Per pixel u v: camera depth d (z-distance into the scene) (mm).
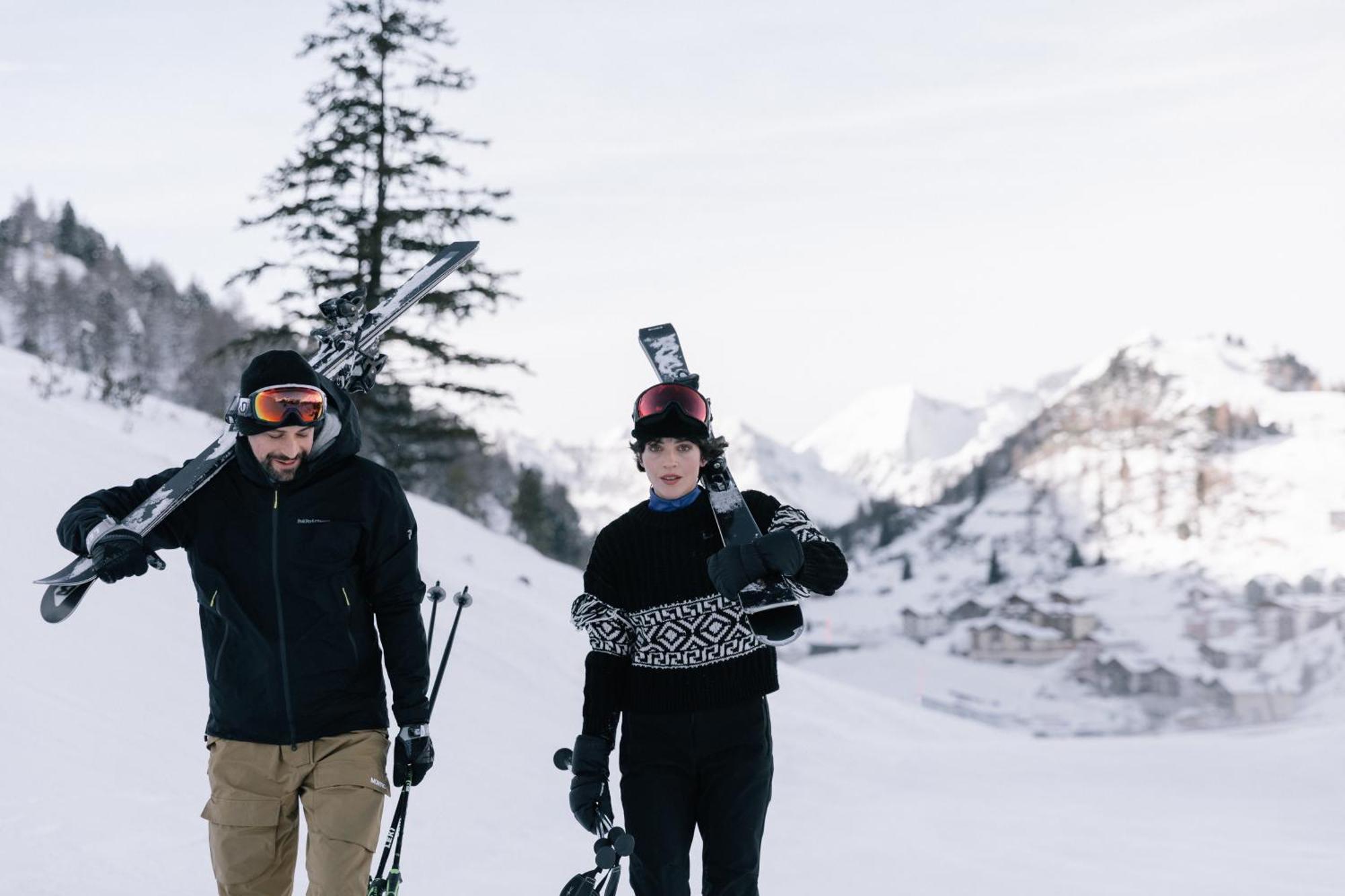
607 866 3201
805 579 3271
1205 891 6938
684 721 3541
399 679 3371
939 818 9898
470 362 30328
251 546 3268
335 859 3219
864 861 7695
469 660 12977
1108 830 9422
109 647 9016
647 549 3576
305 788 3336
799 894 6652
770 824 9148
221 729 3328
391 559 3354
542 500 82375
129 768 6883
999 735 21859
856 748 14977
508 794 8711
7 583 9484
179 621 10227
